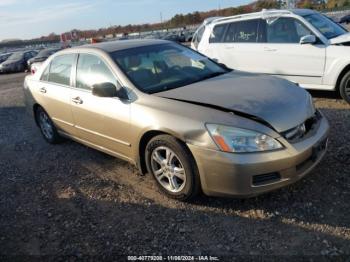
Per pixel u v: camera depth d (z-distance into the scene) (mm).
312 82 6684
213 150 3178
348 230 2973
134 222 3438
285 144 3162
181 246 3023
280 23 7020
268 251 2846
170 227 3295
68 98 4801
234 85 3902
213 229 3195
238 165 3084
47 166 5035
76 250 3127
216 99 3514
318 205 3346
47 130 5832
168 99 3650
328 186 3617
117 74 4125
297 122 3314
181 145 3402
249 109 3293
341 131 4953
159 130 3521
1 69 24516
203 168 3273
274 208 3389
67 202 3959
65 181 4484
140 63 4309
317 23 6789
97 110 4281
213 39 8055
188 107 3453
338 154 4234
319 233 2979
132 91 3926
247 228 3154
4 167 5219
